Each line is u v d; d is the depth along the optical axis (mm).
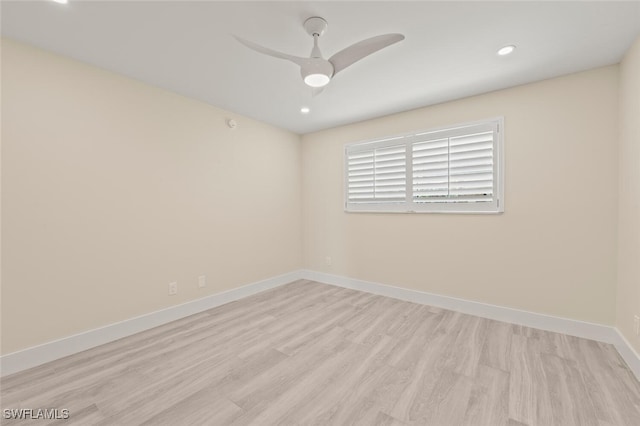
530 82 2537
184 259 2896
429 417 1484
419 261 3258
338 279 4016
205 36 1875
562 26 1753
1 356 1844
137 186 2523
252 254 3646
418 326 2611
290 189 4219
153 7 1582
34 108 1973
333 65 1920
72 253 2150
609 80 2229
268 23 1736
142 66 2273
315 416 1496
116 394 1681
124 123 2432
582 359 2014
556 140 2443
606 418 1467
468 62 2191
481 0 1534
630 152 1966
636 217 1864
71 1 1521
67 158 2121
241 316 2885
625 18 1667
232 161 3379
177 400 1627
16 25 1736
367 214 3691
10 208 1882
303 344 2287
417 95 2832
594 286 2316
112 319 2369
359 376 1846
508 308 2693
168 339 2385
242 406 1575
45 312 2027
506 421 1453
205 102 3061
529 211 2576
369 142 3631
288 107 3193
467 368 1923
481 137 2805
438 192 3080
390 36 1600
